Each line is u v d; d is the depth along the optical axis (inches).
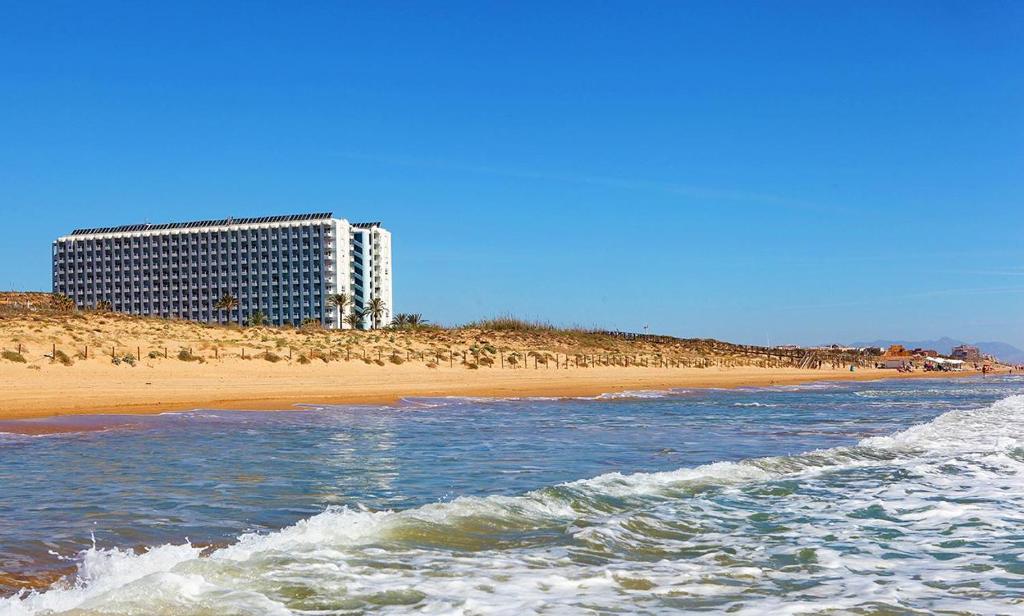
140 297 7391.7
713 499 569.0
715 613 315.3
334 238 7037.4
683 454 837.2
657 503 550.3
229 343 2704.2
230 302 6451.8
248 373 2240.4
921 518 511.8
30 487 586.2
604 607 320.8
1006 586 358.3
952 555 417.1
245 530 458.6
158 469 681.0
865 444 890.7
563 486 580.7
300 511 513.7
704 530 473.7
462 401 1724.9
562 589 344.8
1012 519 508.7
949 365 7007.9
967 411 1423.5
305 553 390.0
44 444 855.1
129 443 869.8
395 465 725.9
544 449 864.3
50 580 352.8
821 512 528.4
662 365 4274.1
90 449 816.3
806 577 372.5
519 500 526.9
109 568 363.6
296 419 1203.2
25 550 401.1
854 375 4702.3
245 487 596.7
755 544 438.6
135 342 2449.6
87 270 7529.5
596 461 774.5
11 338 2174.0
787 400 1943.9
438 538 430.3
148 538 434.9
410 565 377.1
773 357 5895.7
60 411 1221.1
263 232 7160.4
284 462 733.9
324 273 6988.2
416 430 1061.8
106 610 295.6
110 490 576.4
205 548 408.8
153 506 520.1
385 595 330.6
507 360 3353.8
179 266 7322.8
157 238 7406.5
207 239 7283.5
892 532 471.2
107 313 2987.2
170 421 1126.4
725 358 5182.1
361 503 545.6
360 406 1512.1
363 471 686.5
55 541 422.0
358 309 7160.4
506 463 749.3
